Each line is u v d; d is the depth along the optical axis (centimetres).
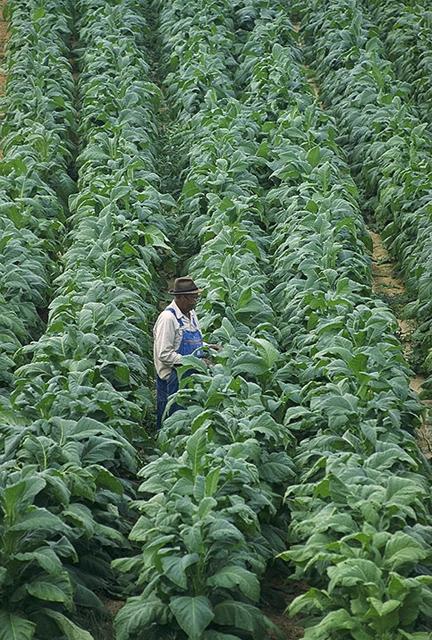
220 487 1112
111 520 1163
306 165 2133
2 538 1012
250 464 1141
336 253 1777
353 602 974
